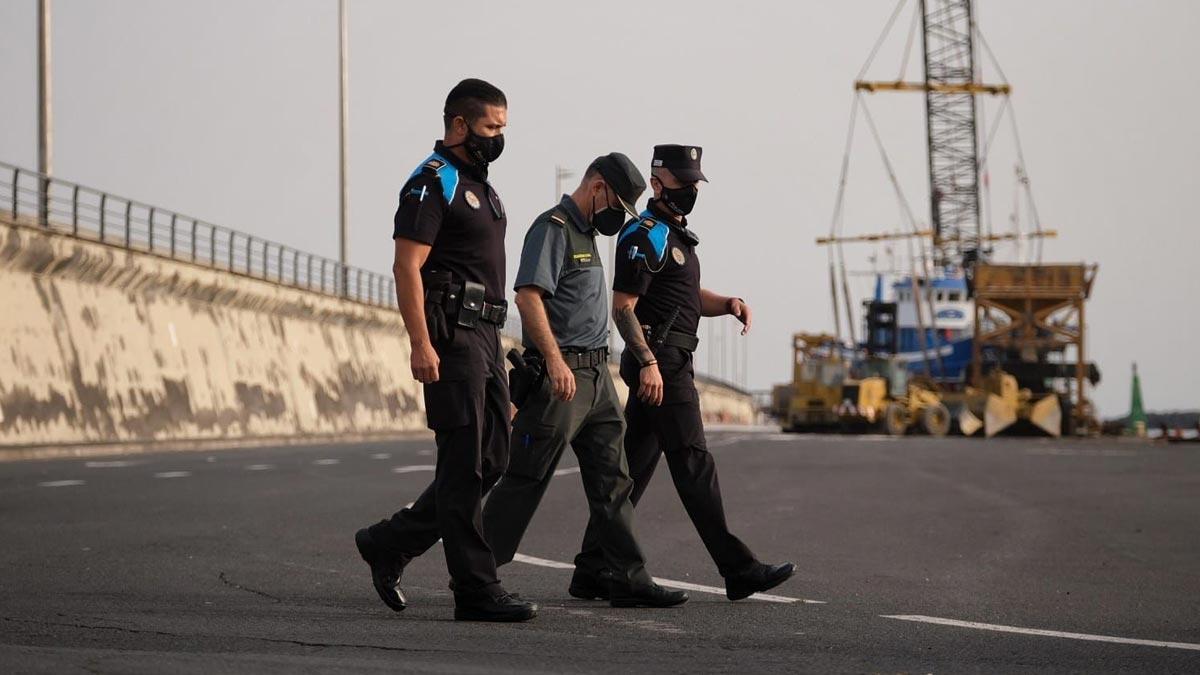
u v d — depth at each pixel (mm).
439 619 26312
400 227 25781
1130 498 68562
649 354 30172
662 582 34312
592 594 30734
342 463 98875
